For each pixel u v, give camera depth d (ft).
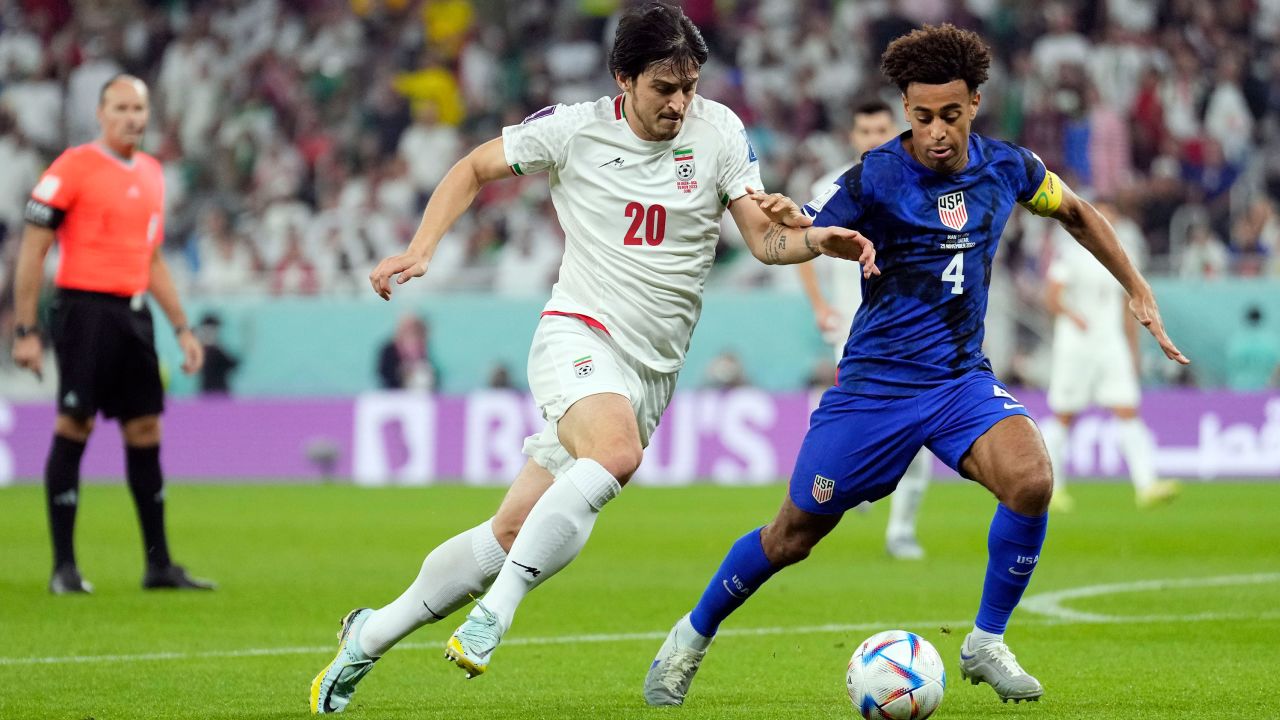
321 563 123.03
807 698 64.34
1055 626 86.02
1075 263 168.45
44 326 234.17
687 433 218.79
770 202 58.39
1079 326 165.27
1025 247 242.99
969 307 62.85
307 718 60.08
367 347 225.76
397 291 228.63
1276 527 148.97
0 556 127.95
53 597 100.68
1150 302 65.92
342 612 94.22
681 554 130.00
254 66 299.58
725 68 289.53
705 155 62.44
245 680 69.87
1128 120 269.44
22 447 220.23
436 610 59.67
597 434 58.54
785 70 287.69
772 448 216.33
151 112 295.48
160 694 66.03
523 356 224.12
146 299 103.35
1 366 239.09
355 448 222.07
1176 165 265.34
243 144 284.41
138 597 100.89
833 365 218.79
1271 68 281.33
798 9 296.51
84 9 307.99
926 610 93.91
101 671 72.38
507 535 60.13
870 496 63.26
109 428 226.79
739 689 66.95
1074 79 265.54
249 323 227.61
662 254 62.49
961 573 114.32
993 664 61.52
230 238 259.80
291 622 89.71
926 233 62.03
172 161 288.92
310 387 226.79
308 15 309.22
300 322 226.79
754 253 61.98
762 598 99.60
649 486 209.67
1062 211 65.10
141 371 103.09
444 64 294.87
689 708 61.93
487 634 55.42
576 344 61.57
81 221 100.32
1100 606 94.58
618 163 62.03
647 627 88.22
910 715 56.54
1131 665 72.49
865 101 113.91
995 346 224.53
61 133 295.28
